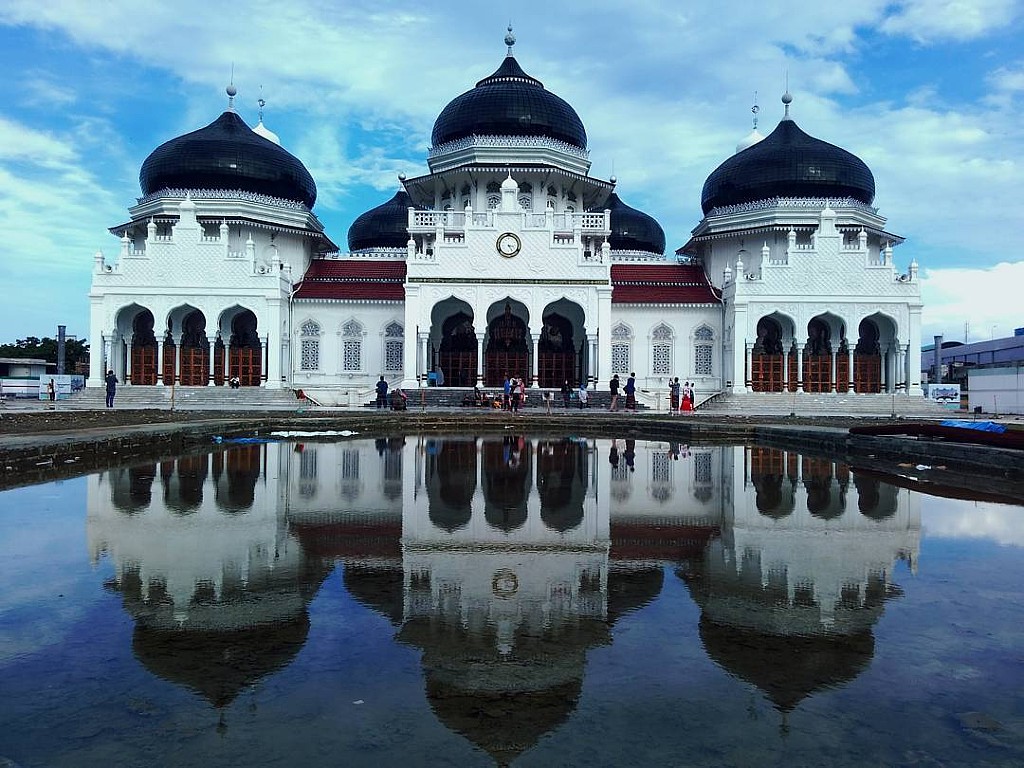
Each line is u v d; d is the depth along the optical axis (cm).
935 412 3675
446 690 377
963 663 418
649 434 2498
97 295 3903
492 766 297
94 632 462
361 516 890
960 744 321
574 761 302
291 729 332
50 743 319
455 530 807
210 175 4231
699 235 4606
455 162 4459
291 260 4450
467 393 3794
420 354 3972
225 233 3950
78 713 348
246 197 4250
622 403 3825
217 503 978
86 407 3397
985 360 6819
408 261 3972
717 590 569
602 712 351
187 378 4047
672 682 389
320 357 4216
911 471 1409
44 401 3856
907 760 306
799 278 4009
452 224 4294
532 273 3994
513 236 3997
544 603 530
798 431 1952
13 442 1329
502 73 4666
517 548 719
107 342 3900
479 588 571
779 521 874
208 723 338
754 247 4400
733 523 859
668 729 334
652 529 820
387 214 5469
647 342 4278
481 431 2606
